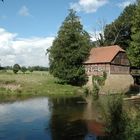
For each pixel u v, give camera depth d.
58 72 77.06
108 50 80.19
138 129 20.34
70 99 57.81
